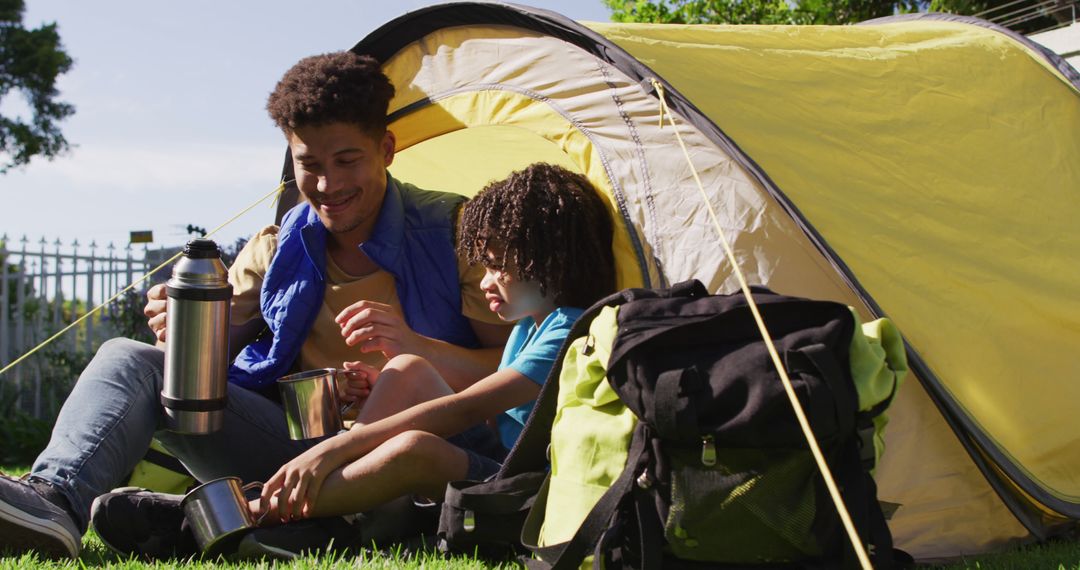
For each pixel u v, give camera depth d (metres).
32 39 18.73
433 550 2.50
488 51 3.48
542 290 2.81
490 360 3.17
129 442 2.58
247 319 3.44
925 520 2.60
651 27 3.32
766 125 2.94
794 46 3.56
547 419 2.35
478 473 2.59
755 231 2.73
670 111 2.92
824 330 1.92
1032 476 2.68
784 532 1.87
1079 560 2.42
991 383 2.77
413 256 3.26
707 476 1.88
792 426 1.83
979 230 3.11
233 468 2.90
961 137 3.41
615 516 1.97
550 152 4.55
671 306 2.06
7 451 7.34
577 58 3.19
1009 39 4.05
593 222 2.88
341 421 2.86
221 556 2.49
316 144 3.11
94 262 8.90
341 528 2.55
